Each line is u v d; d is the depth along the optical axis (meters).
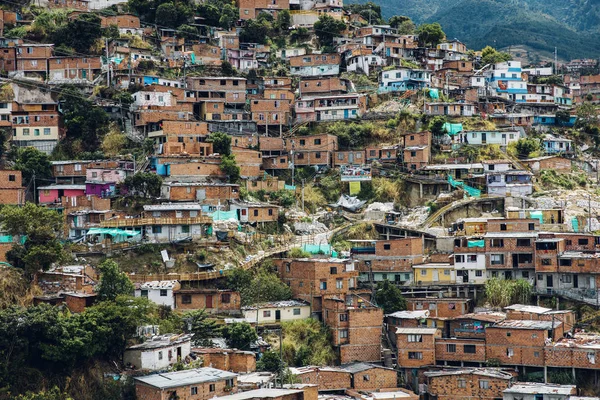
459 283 176.38
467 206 199.12
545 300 171.88
